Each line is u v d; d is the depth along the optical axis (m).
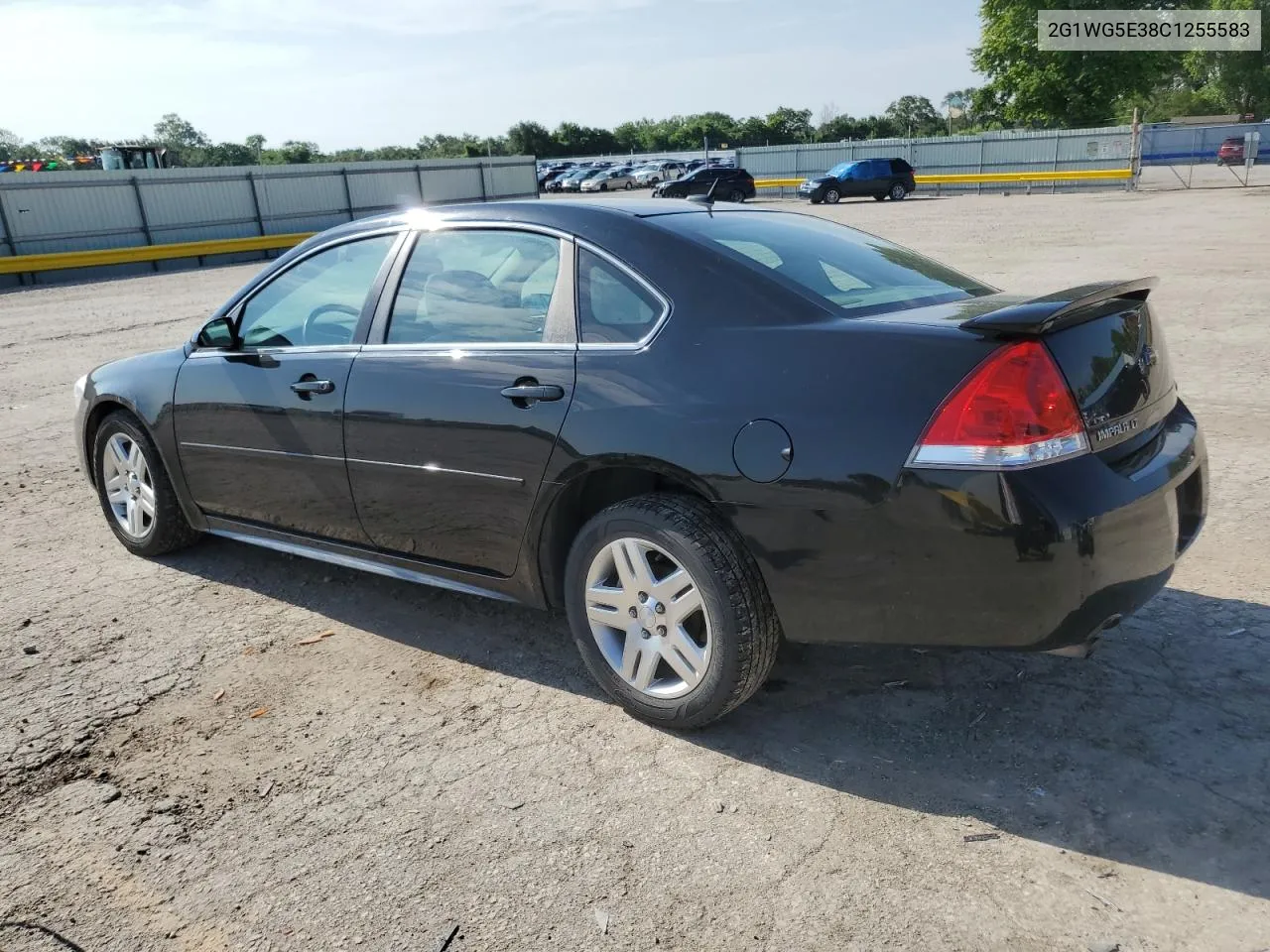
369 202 39.31
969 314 2.76
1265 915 2.22
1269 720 2.98
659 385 2.89
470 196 43.94
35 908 2.44
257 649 3.81
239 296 4.28
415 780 2.91
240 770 3.00
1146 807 2.61
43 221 28.97
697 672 2.94
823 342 2.70
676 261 3.04
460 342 3.42
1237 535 4.42
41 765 3.05
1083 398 2.54
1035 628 2.48
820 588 2.68
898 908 2.30
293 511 4.00
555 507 3.15
